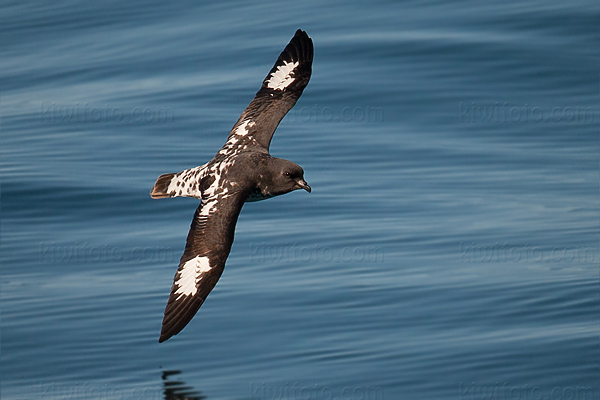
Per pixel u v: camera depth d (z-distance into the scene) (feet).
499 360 44.39
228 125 69.56
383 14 85.76
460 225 58.44
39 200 61.31
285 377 43.52
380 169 65.51
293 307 49.42
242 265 54.03
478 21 83.56
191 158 65.87
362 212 60.03
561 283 51.60
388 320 48.24
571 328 47.29
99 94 76.23
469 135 69.92
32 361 45.34
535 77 76.02
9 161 66.49
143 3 92.07
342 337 46.70
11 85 79.61
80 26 88.94
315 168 65.16
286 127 69.92
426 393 42.04
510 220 59.31
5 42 87.04
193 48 81.66
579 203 61.62
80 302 50.52
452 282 51.72
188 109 72.13
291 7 88.69
